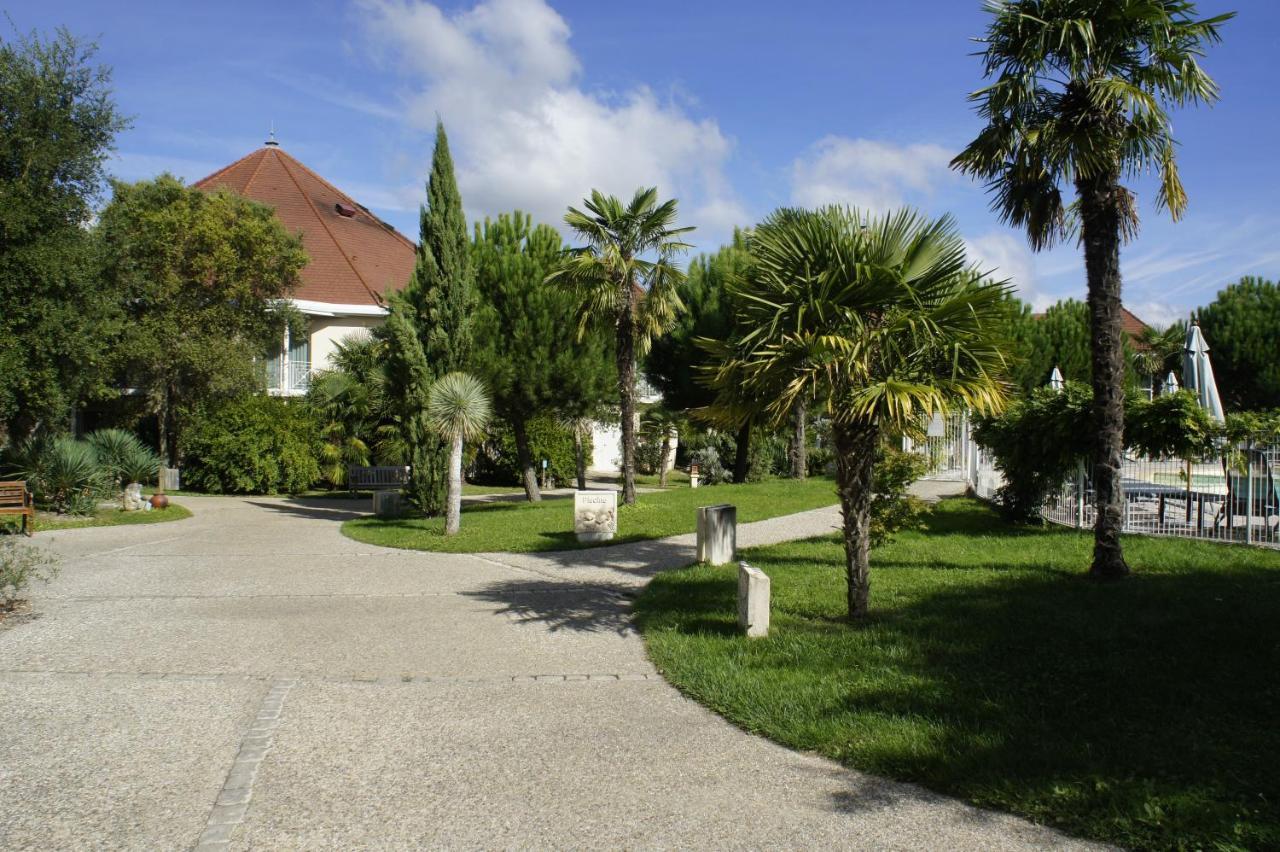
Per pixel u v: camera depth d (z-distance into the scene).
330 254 32.44
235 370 25.12
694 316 24.48
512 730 5.00
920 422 6.91
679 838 3.62
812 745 4.62
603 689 5.82
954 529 12.91
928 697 5.14
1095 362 8.60
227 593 9.29
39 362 15.42
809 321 6.61
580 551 12.29
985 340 6.35
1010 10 8.24
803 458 24.20
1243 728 4.52
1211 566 8.88
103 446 20.88
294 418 26.16
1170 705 4.88
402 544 13.11
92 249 16.39
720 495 19.59
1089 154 7.97
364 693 5.71
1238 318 33.97
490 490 27.42
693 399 25.36
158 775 4.32
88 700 5.54
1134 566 9.12
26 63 15.80
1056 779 3.99
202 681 5.97
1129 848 3.47
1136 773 4.03
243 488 25.58
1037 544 11.05
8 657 6.58
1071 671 5.53
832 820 3.77
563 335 18.80
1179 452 10.98
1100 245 8.52
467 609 8.44
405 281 33.44
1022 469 13.07
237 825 3.77
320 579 10.17
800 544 12.15
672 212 16.69
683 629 7.22
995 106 8.34
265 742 4.80
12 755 4.58
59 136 15.92
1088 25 7.73
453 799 4.04
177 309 24.39
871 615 7.24
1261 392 34.06
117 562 11.52
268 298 27.00
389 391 17.61
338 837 3.66
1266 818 3.56
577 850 3.53
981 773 4.09
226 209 25.28
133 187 24.42
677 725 5.08
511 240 18.98
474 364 17.92
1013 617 6.97
